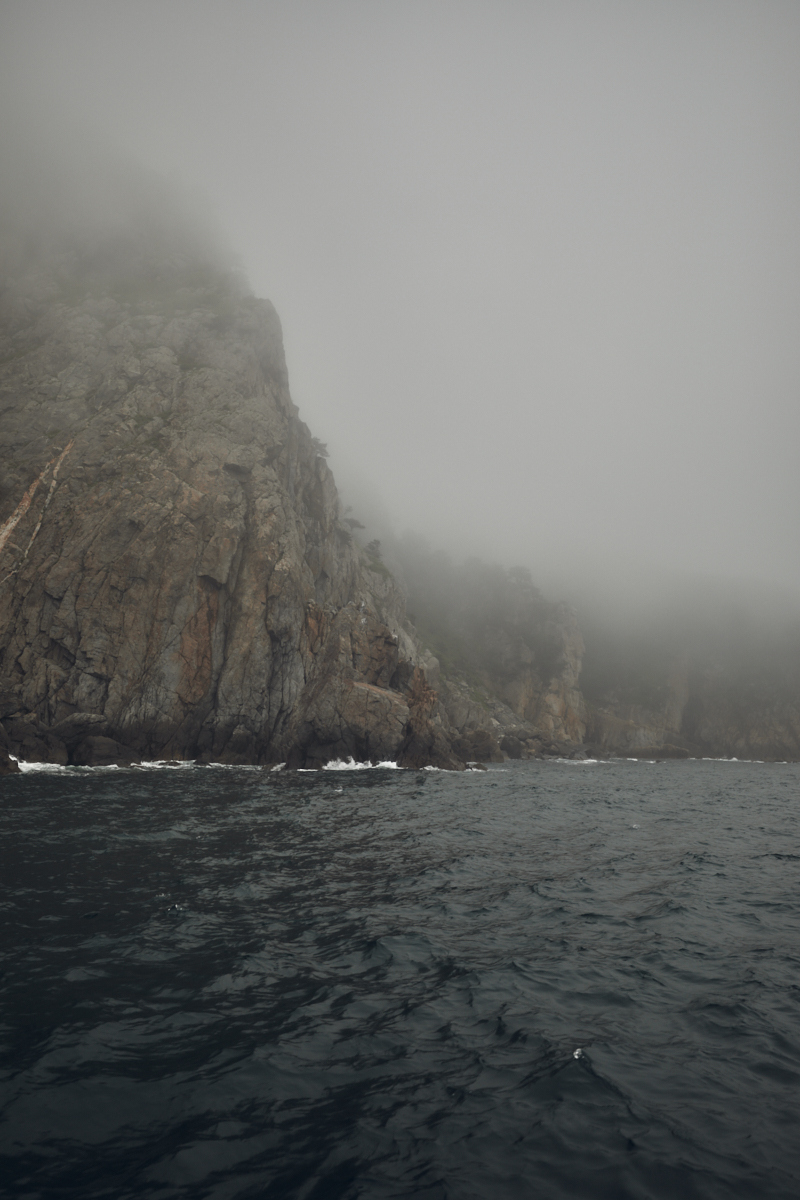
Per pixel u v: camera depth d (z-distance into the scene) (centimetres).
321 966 1289
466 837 2661
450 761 6406
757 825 3316
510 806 3700
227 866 2020
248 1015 1082
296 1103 852
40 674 5688
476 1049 995
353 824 2866
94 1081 880
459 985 1218
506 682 13825
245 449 7256
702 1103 868
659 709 15238
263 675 6303
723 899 1812
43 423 7081
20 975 1188
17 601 5966
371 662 6906
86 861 2002
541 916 1628
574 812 3572
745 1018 1106
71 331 7938
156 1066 923
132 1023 1038
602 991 1204
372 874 2003
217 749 6016
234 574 6538
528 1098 873
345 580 9444
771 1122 830
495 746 8675
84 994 1126
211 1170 722
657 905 1738
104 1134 776
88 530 6228
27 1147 746
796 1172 740
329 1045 997
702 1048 1009
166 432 7062
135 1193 682
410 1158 751
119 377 7519
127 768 5094
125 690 5816
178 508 6391
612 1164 748
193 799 3453
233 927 1481
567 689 13762
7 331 8200
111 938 1380
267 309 9156
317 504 9344
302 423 9656
